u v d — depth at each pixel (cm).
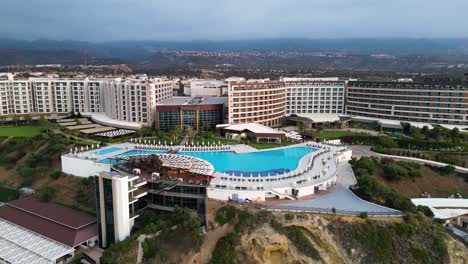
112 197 10188
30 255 9950
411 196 13488
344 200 10962
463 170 14800
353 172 13925
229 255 9231
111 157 13888
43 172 14925
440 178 14625
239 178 11594
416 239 9669
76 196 12862
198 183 11075
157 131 19950
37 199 13038
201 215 10738
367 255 9406
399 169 14125
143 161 12431
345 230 9644
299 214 9800
